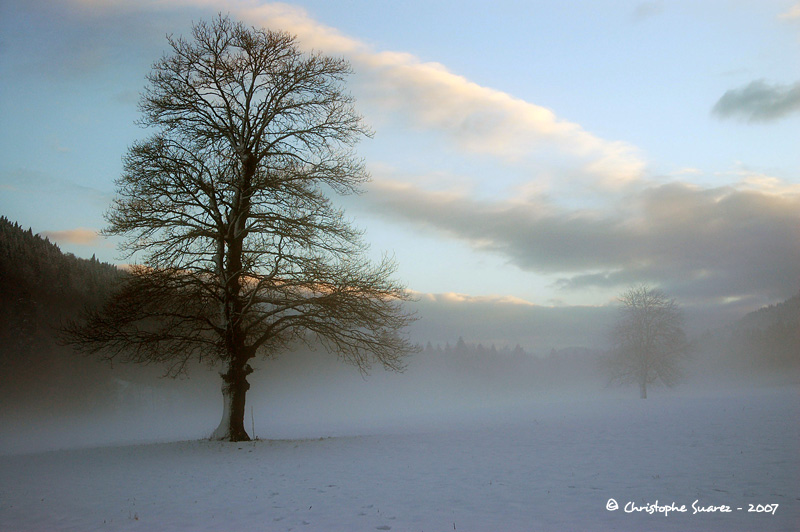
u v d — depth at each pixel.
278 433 41.75
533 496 10.42
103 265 99.00
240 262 22.61
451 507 9.59
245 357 22.69
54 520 9.26
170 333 21.81
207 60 22.52
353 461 16.12
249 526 8.52
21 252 97.00
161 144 21.77
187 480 13.30
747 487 10.71
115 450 20.47
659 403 52.66
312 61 22.95
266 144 23.14
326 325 22.34
